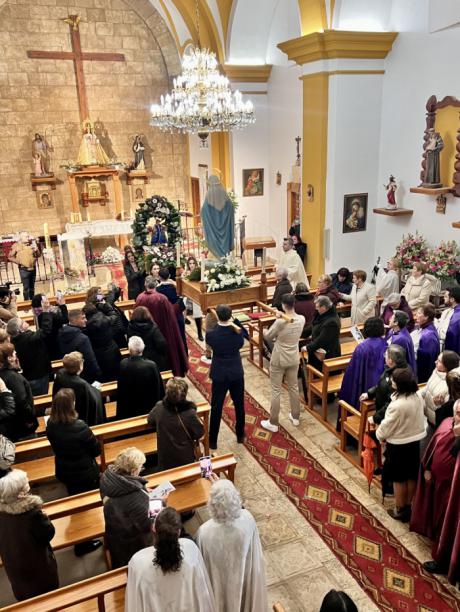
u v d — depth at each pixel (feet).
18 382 15.24
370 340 17.54
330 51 30.40
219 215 28.66
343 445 18.33
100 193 51.78
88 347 17.79
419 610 12.26
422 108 29.71
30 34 47.32
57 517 12.41
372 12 30.35
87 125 49.03
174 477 13.47
